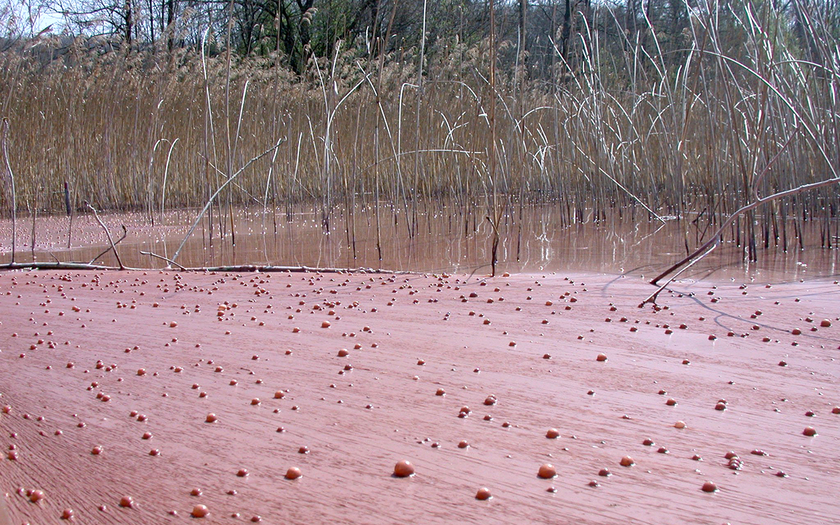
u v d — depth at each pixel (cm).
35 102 988
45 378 289
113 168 1069
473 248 688
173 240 798
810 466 195
